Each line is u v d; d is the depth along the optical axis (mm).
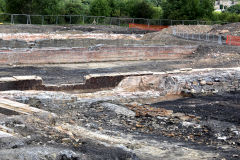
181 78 15820
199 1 54938
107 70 21734
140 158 7207
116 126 10266
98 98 13172
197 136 9820
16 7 49250
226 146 8922
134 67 23250
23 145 6176
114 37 37062
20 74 18812
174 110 12719
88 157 6086
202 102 14258
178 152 7988
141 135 9484
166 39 35344
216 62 24844
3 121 7676
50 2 51031
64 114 10961
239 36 34250
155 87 15680
